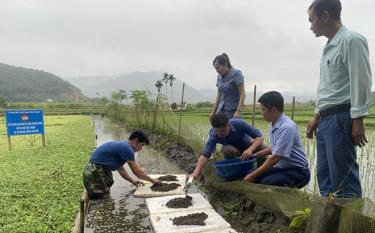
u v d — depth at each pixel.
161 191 6.91
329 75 4.36
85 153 11.91
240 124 6.69
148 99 19.86
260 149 6.71
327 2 4.21
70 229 5.10
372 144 11.38
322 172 4.72
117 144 6.84
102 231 5.22
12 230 5.01
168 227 5.04
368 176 7.51
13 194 6.77
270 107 5.50
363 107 3.89
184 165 9.74
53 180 7.98
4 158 11.14
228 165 6.11
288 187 5.17
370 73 3.94
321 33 4.45
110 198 6.75
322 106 4.45
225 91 8.00
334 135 4.30
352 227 3.55
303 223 4.24
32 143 14.70
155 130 16.61
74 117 42.59
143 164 10.24
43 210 5.93
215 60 7.88
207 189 7.12
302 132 15.77
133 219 5.66
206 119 24.38
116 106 34.38
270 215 5.07
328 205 3.76
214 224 5.10
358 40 3.95
